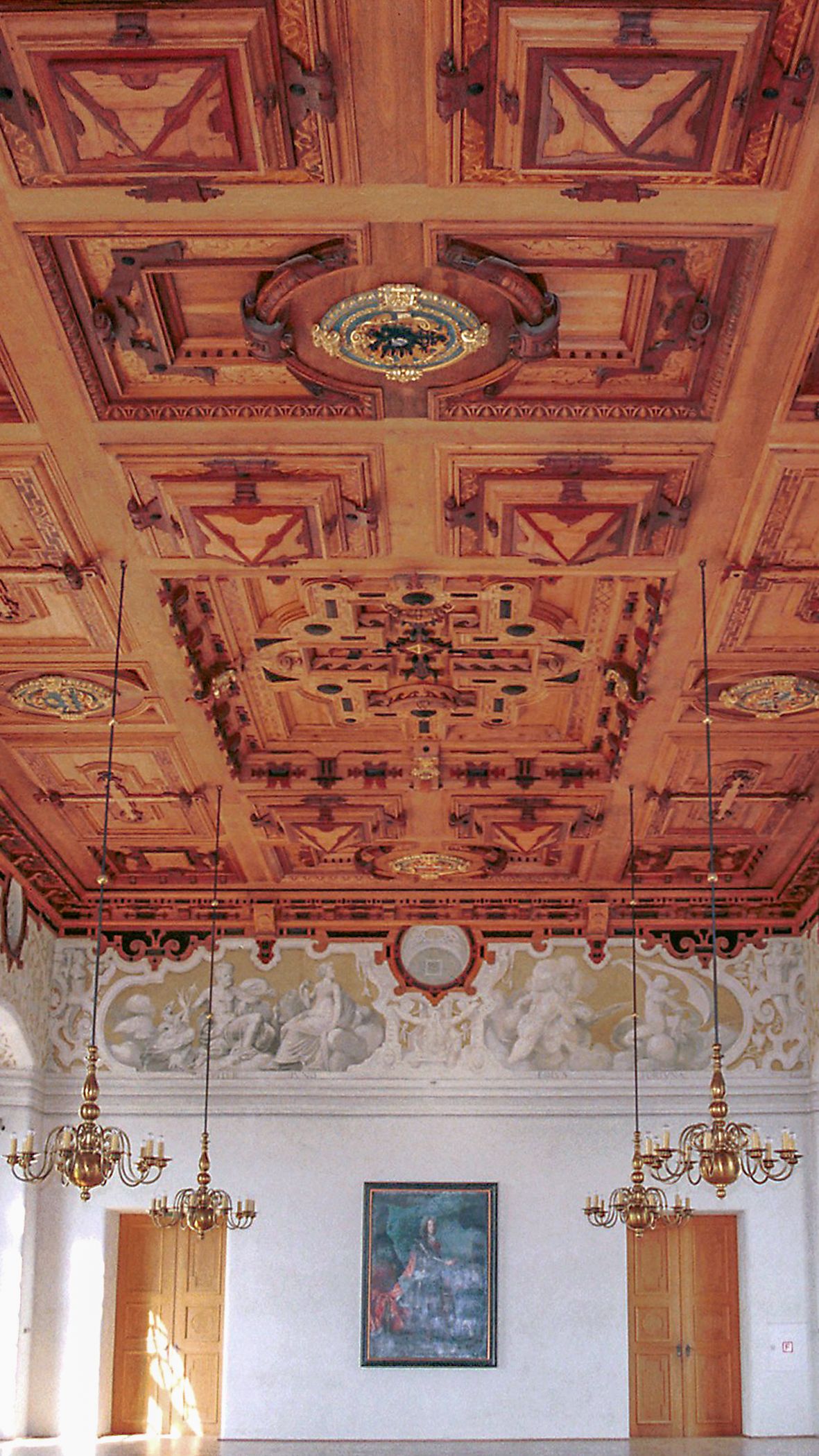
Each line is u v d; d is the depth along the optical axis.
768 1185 21.45
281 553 12.37
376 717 16.06
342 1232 21.38
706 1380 21.20
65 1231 21.33
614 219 8.55
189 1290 21.66
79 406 10.34
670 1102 21.73
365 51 7.45
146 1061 22.02
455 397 10.24
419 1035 22.14
